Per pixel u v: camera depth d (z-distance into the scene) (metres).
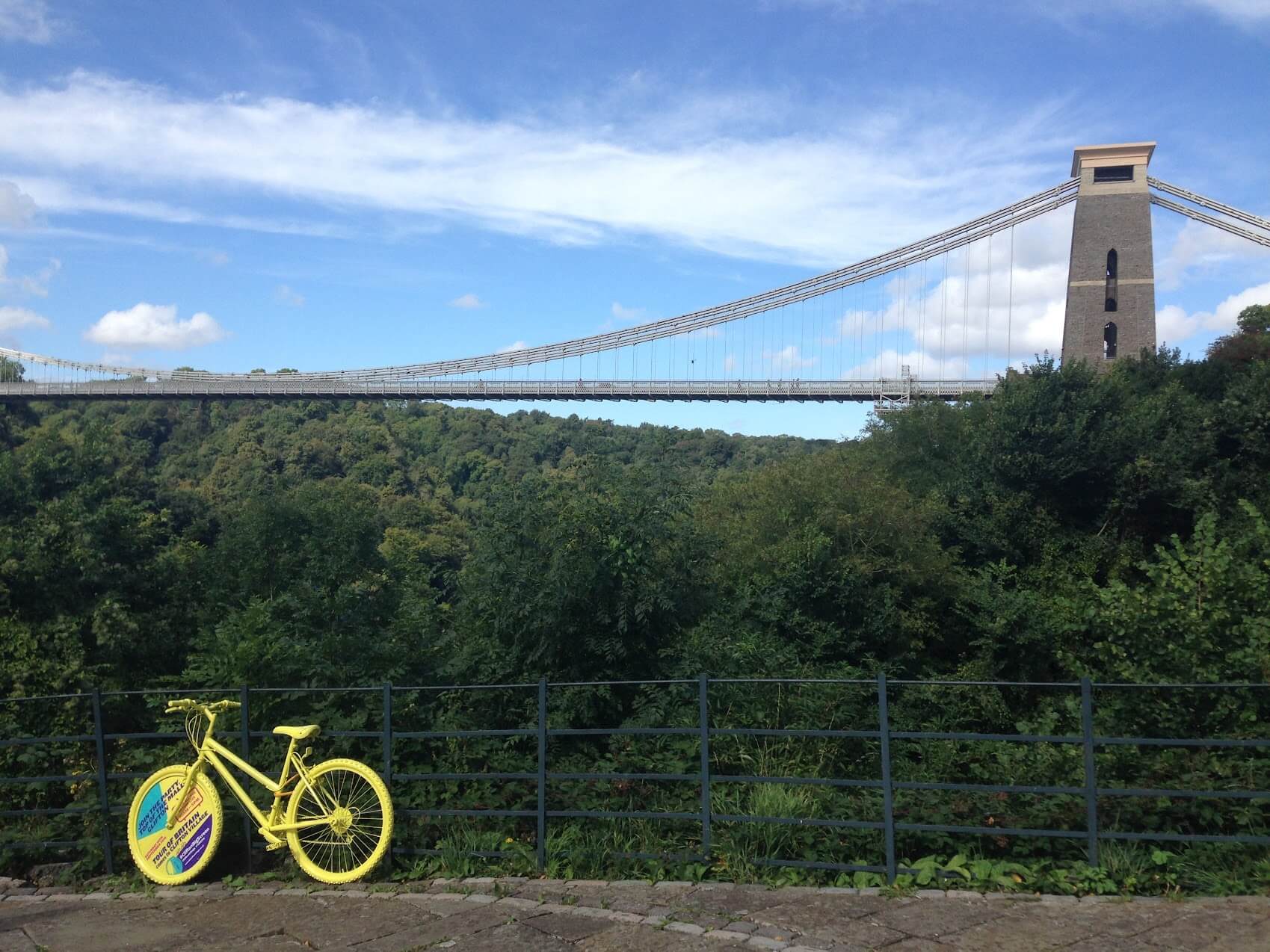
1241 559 7.25
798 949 3.92
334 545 14.44
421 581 10.52
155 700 6.50
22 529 14.19
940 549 19.81
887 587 17.27
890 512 18.39
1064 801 4.95
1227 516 22.12
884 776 4.77
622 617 7.80
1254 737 5.49
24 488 14.93
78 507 14.59
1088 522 23.73
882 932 4.07
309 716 6.35
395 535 21.73
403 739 6.29
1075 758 5.50
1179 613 6.86
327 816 5.00
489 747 6.33
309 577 13.99
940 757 6.68
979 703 10.28
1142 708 5.83
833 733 4.87
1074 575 21.81
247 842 5.27
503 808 5.34
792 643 14.58
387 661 8.31
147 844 5.23
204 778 5.19
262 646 7.61
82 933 4.43
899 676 16.41
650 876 4.91
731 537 18.22
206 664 7.63
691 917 4.30
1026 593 17.81
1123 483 22.97
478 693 7.74
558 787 5.48
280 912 4.60
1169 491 22.78
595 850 5.05
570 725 7.54
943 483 24.64
